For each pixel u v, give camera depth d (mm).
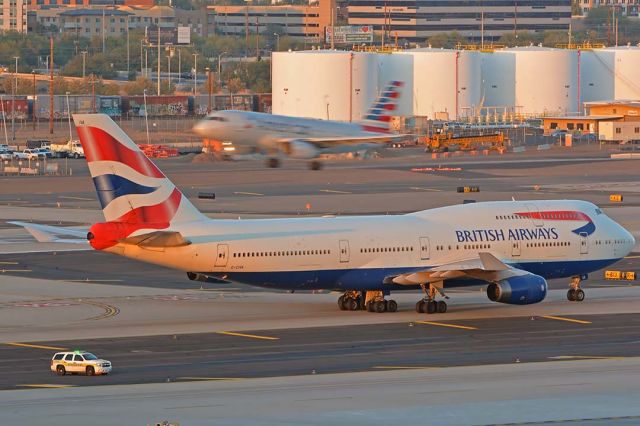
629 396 178125
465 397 176875
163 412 167000
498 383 186875
